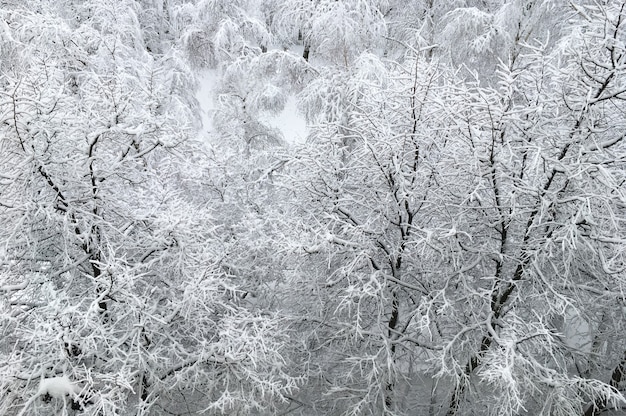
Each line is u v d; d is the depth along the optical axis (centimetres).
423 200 704
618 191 550
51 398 552
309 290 806
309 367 762
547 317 690
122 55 1227
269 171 853
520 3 1209
